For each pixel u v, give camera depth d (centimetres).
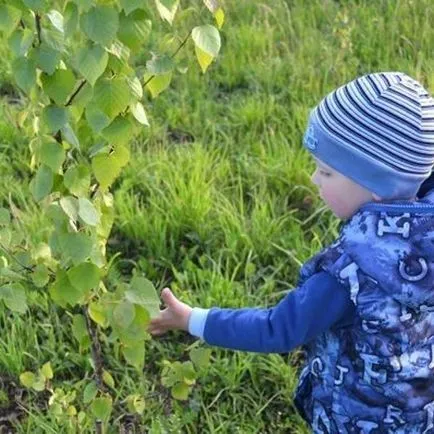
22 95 450
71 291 197
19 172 401
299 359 311
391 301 198
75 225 195
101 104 176
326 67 457
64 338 319
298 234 354
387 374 207
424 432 219
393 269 196
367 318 200
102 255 198
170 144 418
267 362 303
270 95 436
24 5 173
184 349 312
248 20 520
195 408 290
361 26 502
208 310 215
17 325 315
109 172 192
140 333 198
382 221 199
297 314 204
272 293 329
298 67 458
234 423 285
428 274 197
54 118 178
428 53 470
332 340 214
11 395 304
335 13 518
